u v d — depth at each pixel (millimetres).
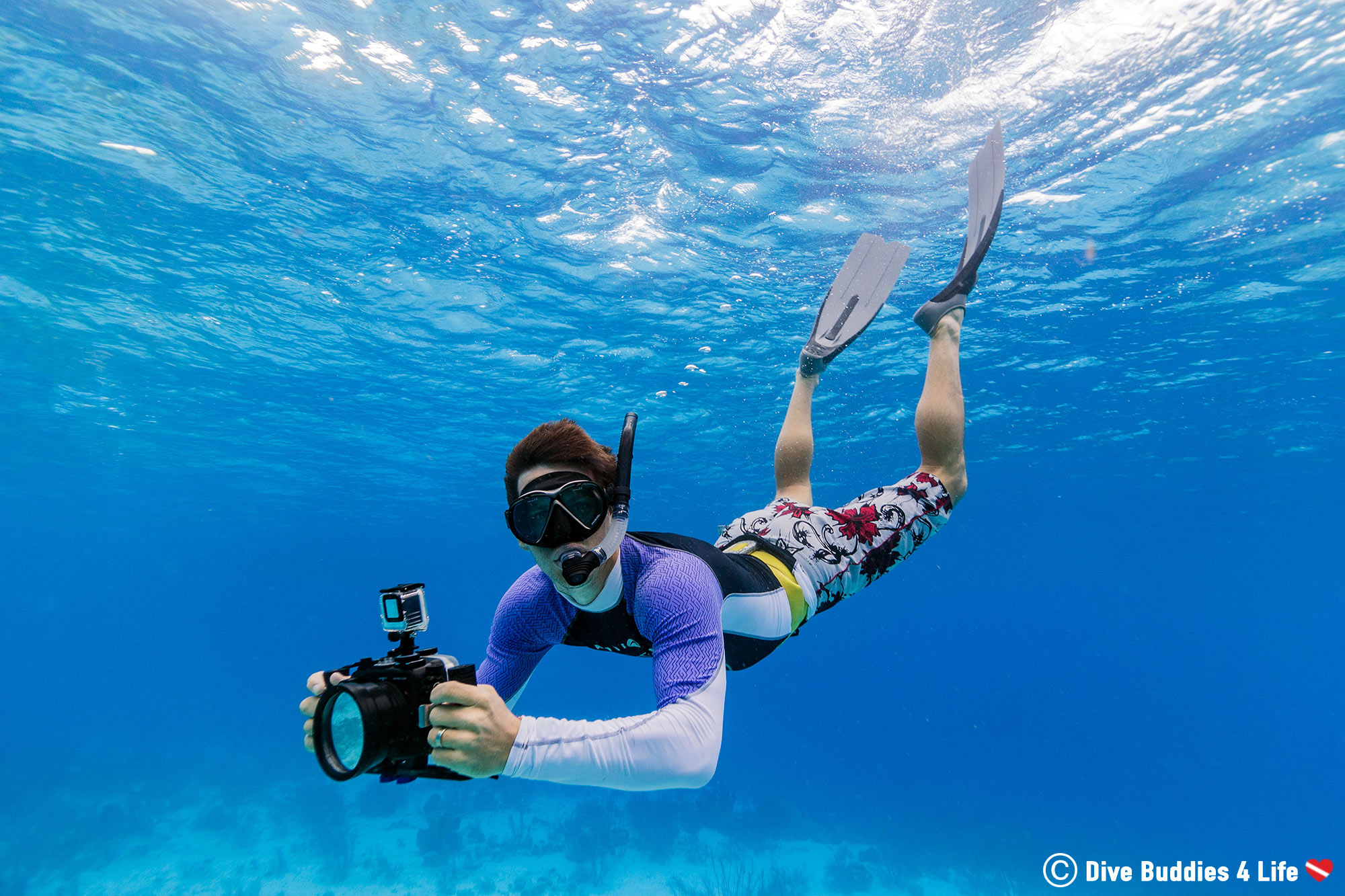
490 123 8203
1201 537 41969
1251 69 7371
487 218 10016
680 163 8789
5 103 7895
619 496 1878
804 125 8133
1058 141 8359
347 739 1257
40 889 18969
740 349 14242
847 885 22688
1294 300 12156
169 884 19266
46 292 12227
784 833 27031
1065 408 17938
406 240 10594
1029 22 6941
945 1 6770
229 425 19953
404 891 19469
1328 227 9922
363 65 7461
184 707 61000
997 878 24438
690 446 21594
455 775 1423
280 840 22672
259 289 12141
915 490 3105
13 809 25484
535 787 29297
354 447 22359
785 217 9836
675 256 10898
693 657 1810
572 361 15109
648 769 1481
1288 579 64875
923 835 28234
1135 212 9719
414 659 1466
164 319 13242
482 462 24375
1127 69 7410
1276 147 8359
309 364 15445
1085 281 11617
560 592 2037
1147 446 21562
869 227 10031
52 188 9398
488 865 21578
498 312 12891
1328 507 32250
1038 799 42125
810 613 2836
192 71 7527
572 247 10695
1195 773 60875
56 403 17984
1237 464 23875
